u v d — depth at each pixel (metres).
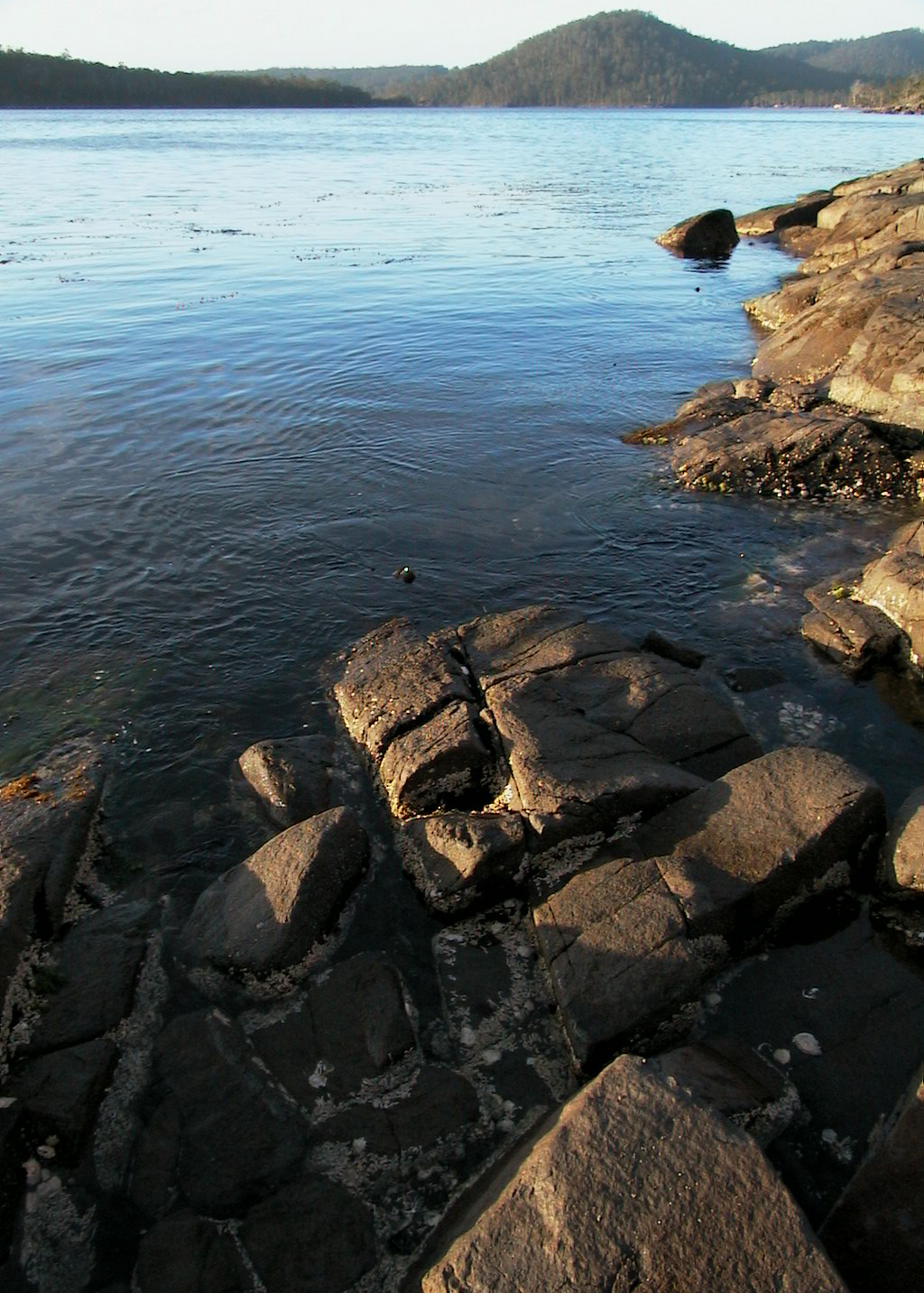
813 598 11.80
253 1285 5.17
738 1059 6.16
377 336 23.69
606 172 70.38
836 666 10.71
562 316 26.20
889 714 9.92
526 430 17.75
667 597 12.24
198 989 6.98
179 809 8.71
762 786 7.84
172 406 18.72
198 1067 6.29
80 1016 6.57
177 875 8.02
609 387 20.22
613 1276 4.33
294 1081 6.22
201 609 11.93
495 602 12.14
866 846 7.64
